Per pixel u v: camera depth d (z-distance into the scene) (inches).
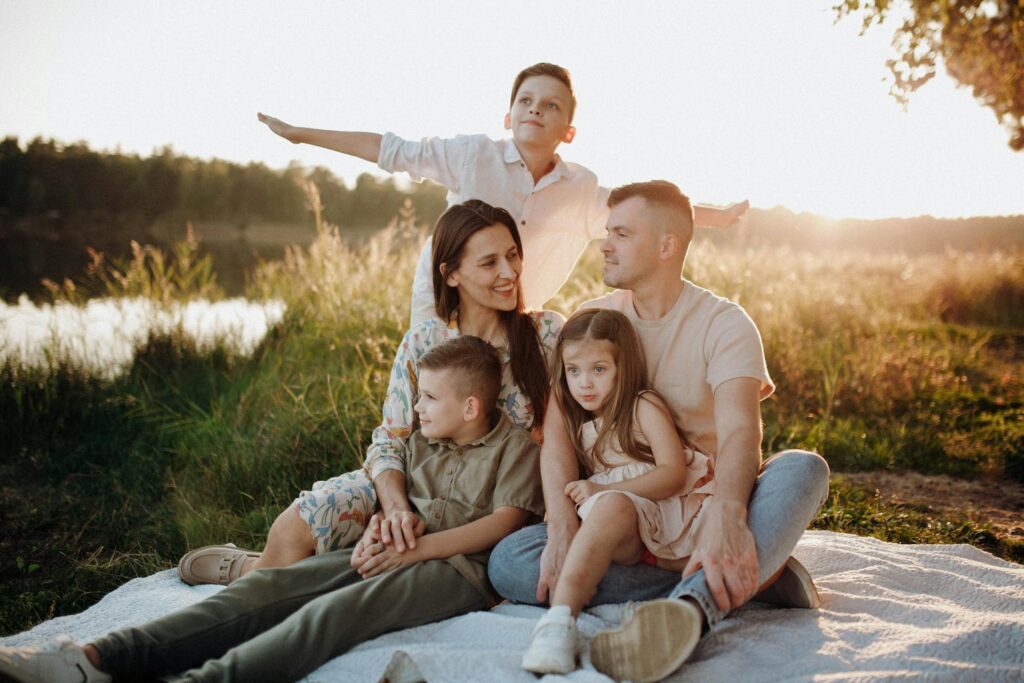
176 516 160.6
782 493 83.9
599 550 81.9
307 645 77.1
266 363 244.8
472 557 93.0
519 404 104.7
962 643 80.7
